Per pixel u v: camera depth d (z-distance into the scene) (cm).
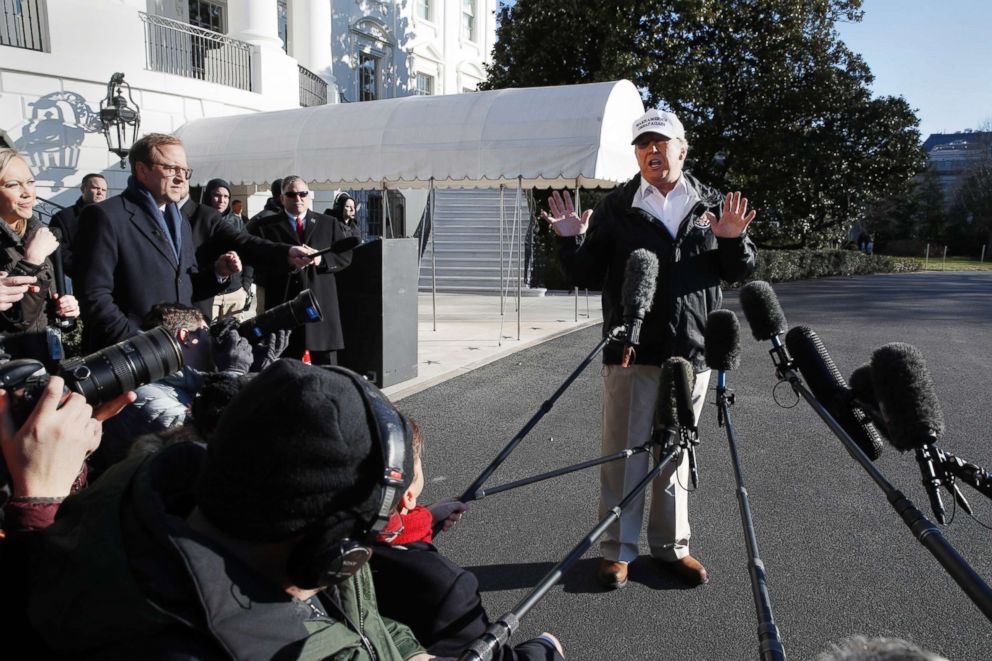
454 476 499
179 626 91
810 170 2183
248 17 1420
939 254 5856
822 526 418
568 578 358
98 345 338
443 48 2439
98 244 338
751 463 526
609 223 349
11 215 331
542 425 619
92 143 1138
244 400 97
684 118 1994
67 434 114
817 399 216
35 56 1061
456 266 1680
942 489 475
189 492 111
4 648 103
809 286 2208
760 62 2050
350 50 2006
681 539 352
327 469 93
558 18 1922
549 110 891
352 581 123
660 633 311
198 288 381
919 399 162
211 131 1142
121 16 1155
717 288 343
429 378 750
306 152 1034
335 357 626
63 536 99
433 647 168
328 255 597
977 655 293
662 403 270
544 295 1591
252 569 99
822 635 308
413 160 948
